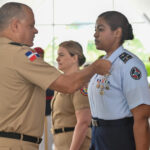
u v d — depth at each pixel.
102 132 2.31
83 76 2.07
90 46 19.55
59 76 2.06
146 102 2.16
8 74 2.06
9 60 2.06
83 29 19.20
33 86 2.13
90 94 2.42
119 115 2.25
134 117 2.18
